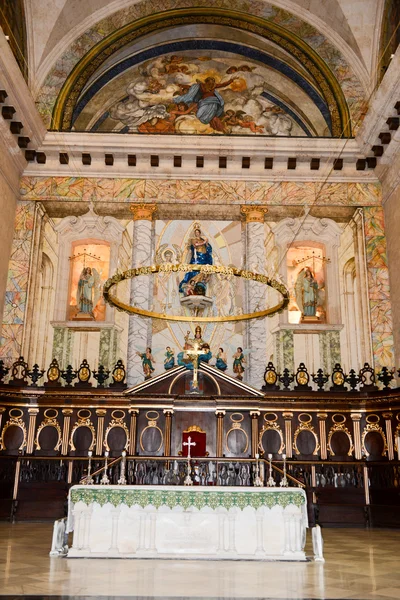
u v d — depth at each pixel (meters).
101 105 20.11
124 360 16.88
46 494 14.05
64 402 15.12
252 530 8.20
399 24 16.28
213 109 20.17
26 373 15.47
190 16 19.44
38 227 17.91
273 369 15.78
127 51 19.92
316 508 13.95
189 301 17.14
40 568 6.95
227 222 18.27
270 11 19.11
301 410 15.17
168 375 15.23
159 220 18.23
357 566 7.43
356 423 15.02
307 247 18.42
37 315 17.20
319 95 19.55
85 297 17.59
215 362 16.89
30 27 18.20
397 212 16.81
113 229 18.11
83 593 5.57
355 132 18.42
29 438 14.82
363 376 15.61
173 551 8.07
